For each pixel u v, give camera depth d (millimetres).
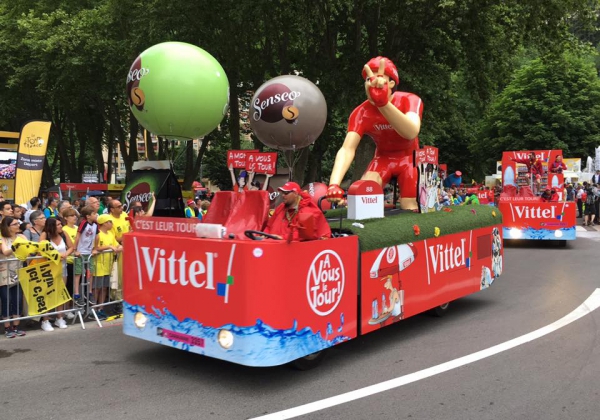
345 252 4820
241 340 4129
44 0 23828
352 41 18641
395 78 6551
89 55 21375
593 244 14867
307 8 15148
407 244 5738
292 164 9984
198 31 17578
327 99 17203
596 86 33125
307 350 4406
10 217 6406
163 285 4730
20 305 6500
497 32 18375
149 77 8023
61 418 3828
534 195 14938
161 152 27922
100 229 7125
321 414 3850
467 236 7059
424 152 6836
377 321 5262
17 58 24000
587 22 17844
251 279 4086
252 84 22547
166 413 3902
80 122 31281
